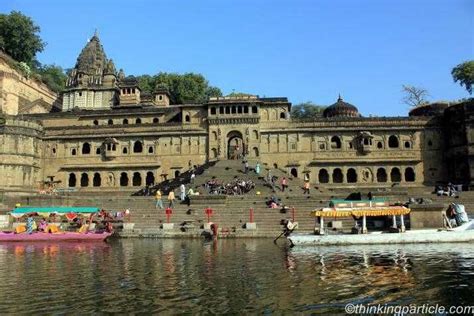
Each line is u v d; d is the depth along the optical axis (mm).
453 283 18219
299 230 39562
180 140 74000
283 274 20531
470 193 51562
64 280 19484
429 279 19062
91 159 75250
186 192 54156
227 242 35406
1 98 83125
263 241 35969
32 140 73312
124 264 23922
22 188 70375
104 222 41938
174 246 32688
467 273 20250
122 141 75500
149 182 74500
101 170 74562
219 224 41812
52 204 49719
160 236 39500
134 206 48531
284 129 72438
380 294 16469
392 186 69062
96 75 98812
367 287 17625
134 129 75500
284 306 14891
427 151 71062
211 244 33906
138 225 42312
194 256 26969
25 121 72812
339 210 34031
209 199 47312
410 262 23609
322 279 19266
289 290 17188
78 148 75875
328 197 49188
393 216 34625
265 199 48250
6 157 69750
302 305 15008
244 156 68812
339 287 17656
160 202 47312
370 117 72500
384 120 72312
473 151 63875
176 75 113312
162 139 74500
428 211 35969
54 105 102812
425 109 80125
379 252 27891
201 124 74188
